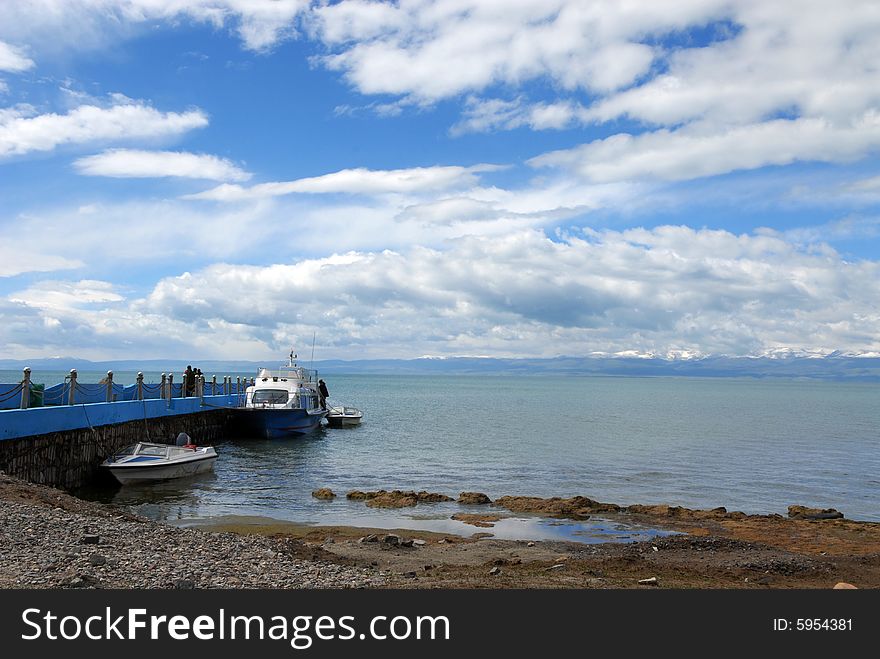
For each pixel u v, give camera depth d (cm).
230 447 4562
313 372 6316
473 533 2128
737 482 3316
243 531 2097
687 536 1984
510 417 8000
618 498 2861
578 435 5622
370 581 1309
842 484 3309
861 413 9956
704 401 14338
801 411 10494
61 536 1388
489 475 3409
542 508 2491
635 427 6575
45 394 3014
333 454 4247
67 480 2675
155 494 2775
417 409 9762
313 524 2245
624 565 1614
